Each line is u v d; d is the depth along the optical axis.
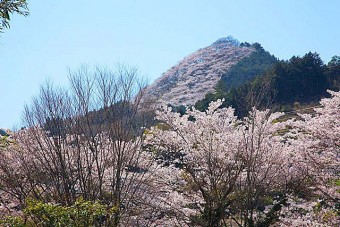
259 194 11.00
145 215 12.77
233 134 11.46
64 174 12.77
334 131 10.16
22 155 13.34
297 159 10.77
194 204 11.80
